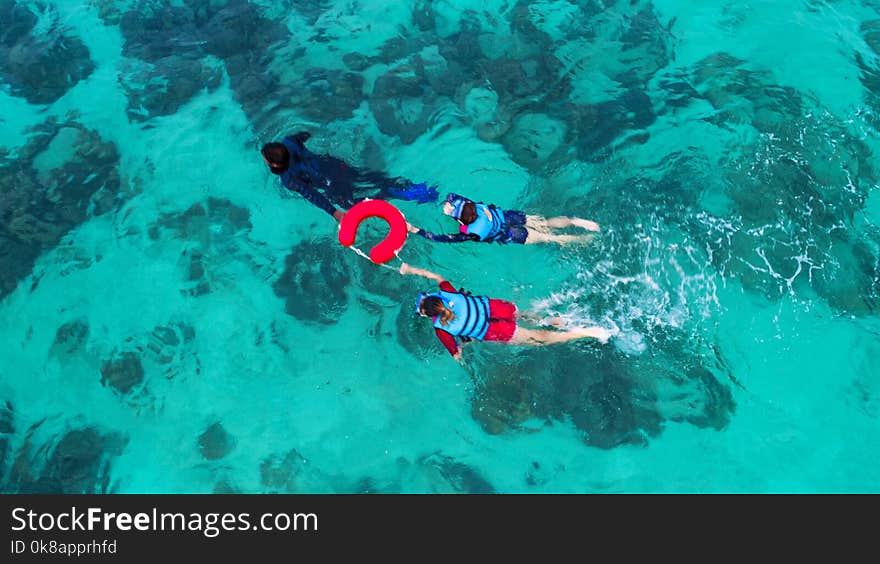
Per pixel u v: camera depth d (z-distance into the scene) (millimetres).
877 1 8844
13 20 9195
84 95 8320
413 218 7105
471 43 8594
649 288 6562
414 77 8211
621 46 8461
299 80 8273
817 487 5805
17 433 6254
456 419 6246
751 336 6363
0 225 7195
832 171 7176
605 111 7809
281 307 6793
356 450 6160
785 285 6551
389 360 6500
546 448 6098
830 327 6379
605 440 6082
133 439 6246
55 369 6562
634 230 6836
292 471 6078
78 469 6090
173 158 7695
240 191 7445
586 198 7086
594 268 6660
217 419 6309
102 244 7164
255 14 9172
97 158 7754
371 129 7727
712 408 6148
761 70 8094
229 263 7039
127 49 8836
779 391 6168
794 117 7590
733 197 7000
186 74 8484
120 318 6785
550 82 8125
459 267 6797
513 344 6312
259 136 7766
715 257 6668
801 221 6844
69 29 9078
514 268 6750
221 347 6621
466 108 7891
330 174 6797
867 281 6551
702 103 7809
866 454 5906
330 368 6496
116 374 6512
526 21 8805
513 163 7414
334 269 6945
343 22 8969
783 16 8656
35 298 6867
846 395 6121
